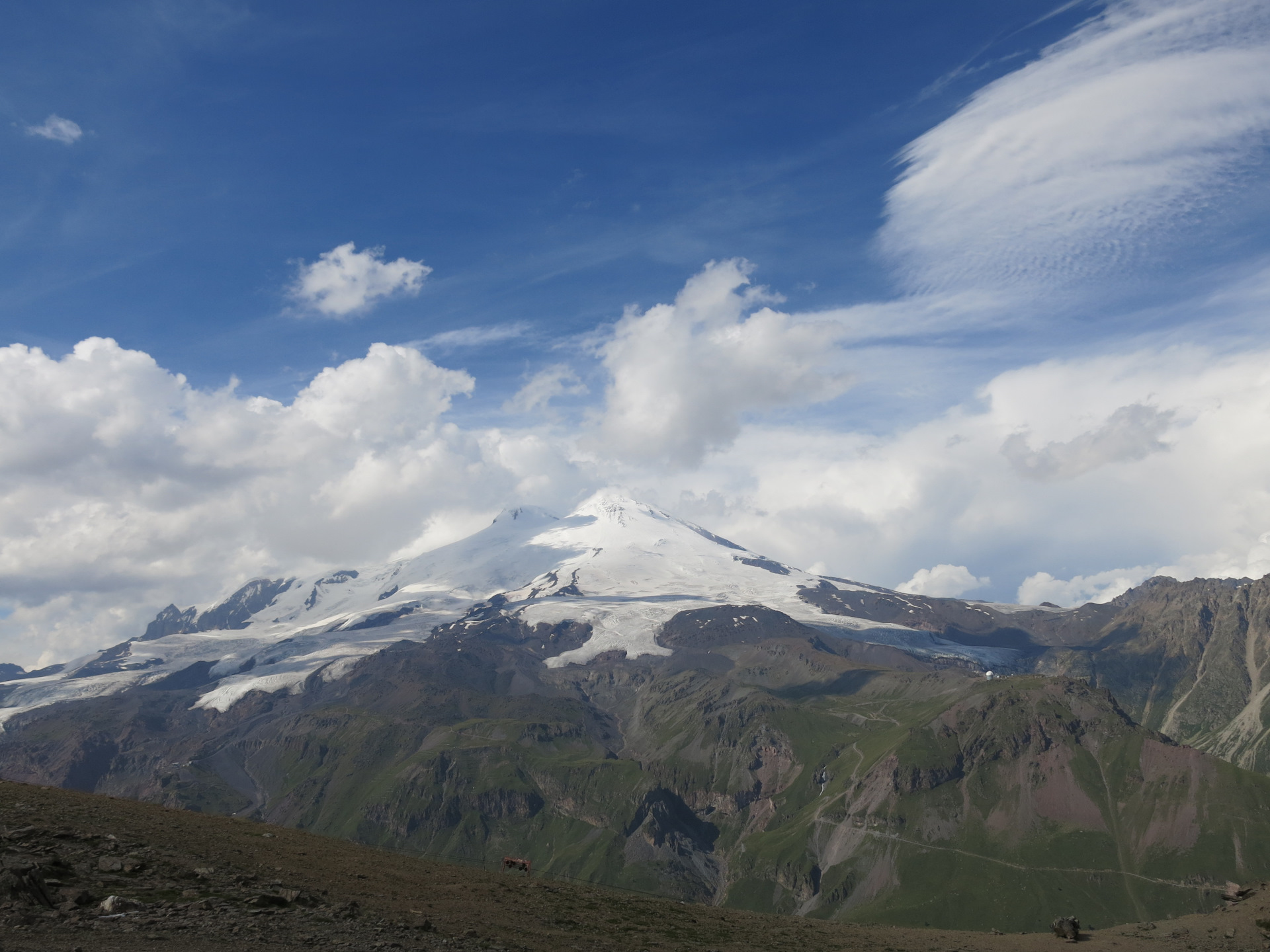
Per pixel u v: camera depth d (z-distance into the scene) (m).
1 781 71.19
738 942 65.81
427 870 73.25
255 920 43.19
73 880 43.97
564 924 61.12
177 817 70.56
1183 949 72.31
